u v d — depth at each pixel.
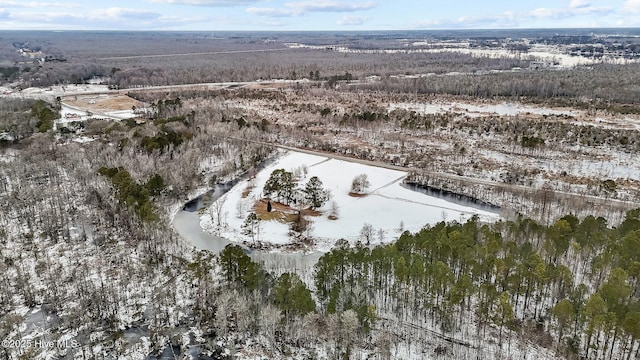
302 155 181.88
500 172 157.88
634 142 180.12
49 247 108.56
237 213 129.25
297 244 114.38
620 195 138.12
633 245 88.25
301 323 79.12
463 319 84.69
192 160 158.50
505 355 76.12
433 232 98.00
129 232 114.81
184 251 108.38
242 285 87.44
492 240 92.25
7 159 166.25
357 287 84.19
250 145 183.75
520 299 89.06
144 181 136.75
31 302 89.25
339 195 143.00
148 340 81.00
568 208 127.88
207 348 79.12
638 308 72.81
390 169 165.62
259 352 78.31
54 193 132.25
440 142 193.75
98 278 96.81
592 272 89.44
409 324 84.38
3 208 126.25
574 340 77.19
